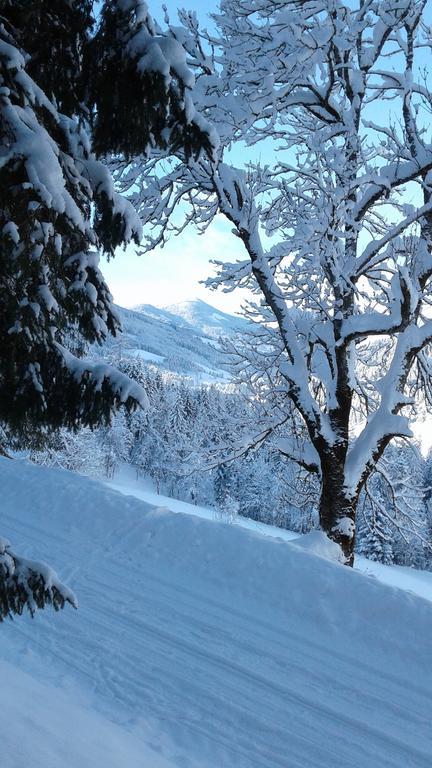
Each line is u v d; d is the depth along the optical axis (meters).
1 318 3.15
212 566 8.38
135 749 3.88
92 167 3.46
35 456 26.67
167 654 6.18
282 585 7.80
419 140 11.04
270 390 12.83
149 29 3.16
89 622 6.71
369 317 10.31
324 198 10.44
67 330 3.64
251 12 10.62
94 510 10.16
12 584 2.96
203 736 4.89
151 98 3.13
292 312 12.15
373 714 5.52
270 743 4.94
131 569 8.38
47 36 3.27
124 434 66.88
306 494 14.47
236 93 10.88
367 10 10.61
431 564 45.28
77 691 5.22
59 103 3.50
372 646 6.73
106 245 3.64
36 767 2.62
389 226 12.03
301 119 11.51
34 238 2.84
